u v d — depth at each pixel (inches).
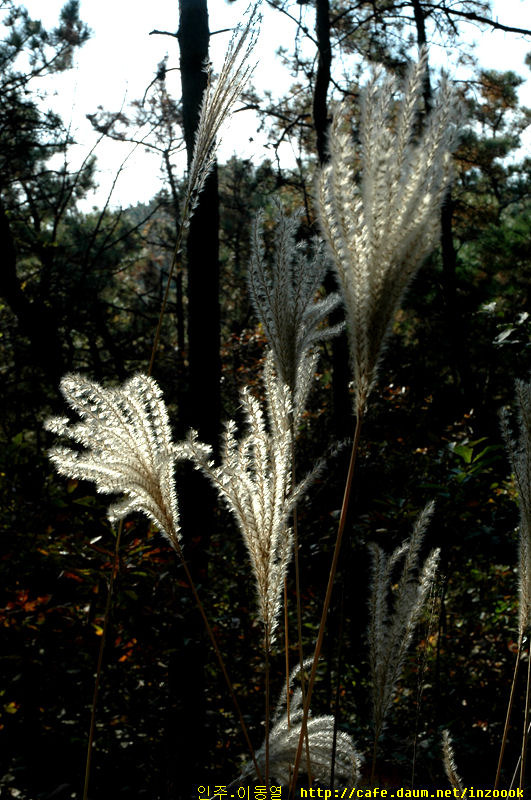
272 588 52.0
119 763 150.3
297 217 65.7
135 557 150.2
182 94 249.8
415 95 41.2
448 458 182.2
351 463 46.4
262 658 182.7
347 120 44.5
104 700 152.6
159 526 51.3
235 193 679.7
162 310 56.9
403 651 60.3
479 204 577.0
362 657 169.6
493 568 183.3
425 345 488.7
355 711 155.0
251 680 185.8
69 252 452.8
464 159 557.6
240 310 729.0
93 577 143.3
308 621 188.2
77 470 50.7
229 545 193.3
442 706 153.9
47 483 163.5
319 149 358.3
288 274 63.6
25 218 489.1
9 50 438.0
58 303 382.6
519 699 157.6
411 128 41.6
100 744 149.1
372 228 42.2
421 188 41.4
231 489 50.9
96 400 50.8
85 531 161.9
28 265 485.1
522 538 57.0
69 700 147.4
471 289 490.9
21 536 144.6
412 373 394.3
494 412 289.4
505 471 195.8
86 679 149.3
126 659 151.9
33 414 372.5
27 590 140.6
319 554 179.9
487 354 312.0
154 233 723.4
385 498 180.9
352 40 446.3
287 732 62.4
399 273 42.7
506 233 492.1
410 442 237.9
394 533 162.7
